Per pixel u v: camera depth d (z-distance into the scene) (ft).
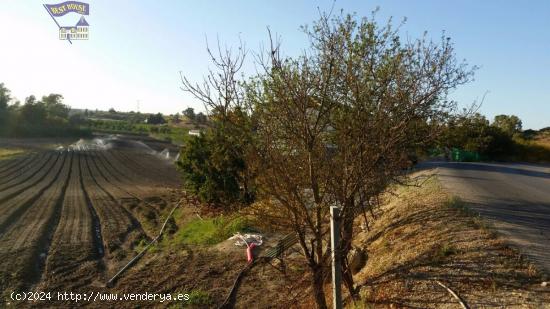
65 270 38.22
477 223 29.91
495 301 18.43
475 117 20.85
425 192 47.01
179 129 296.10
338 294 17.53
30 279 35.99
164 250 44.73
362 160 18.65
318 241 19.61
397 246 29.35
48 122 312.71
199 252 42.32
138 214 65.72
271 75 17.53
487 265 22.17
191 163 63.16
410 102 18.29
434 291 20.67
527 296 18.39
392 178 21.06
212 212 57.47
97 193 88.53
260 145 17.89
